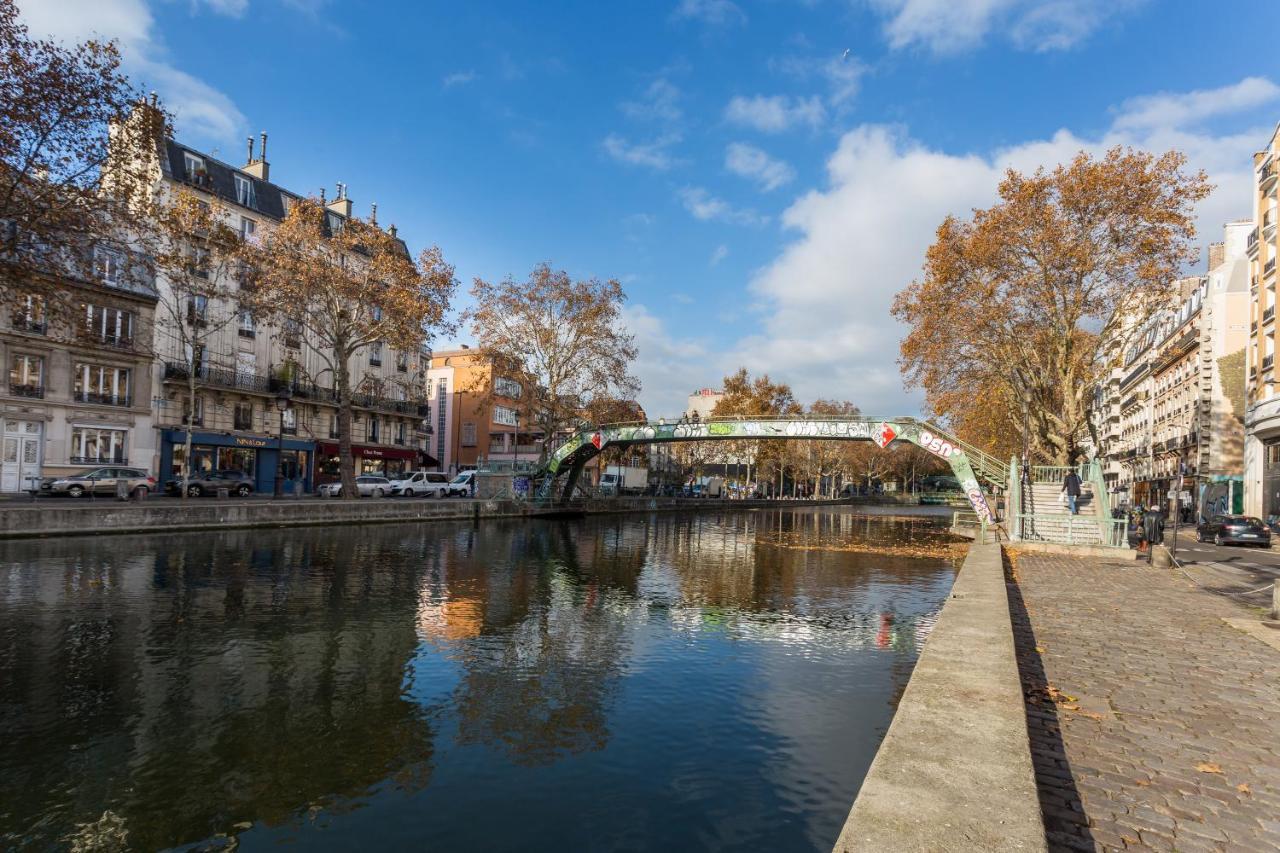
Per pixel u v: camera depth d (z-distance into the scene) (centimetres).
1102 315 3356
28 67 1596
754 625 1310
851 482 12825
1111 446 8688
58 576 1575
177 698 838
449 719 795
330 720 785
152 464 3766
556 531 3500
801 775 664
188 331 3991
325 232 4847
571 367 4712
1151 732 520
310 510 2903
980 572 1267
